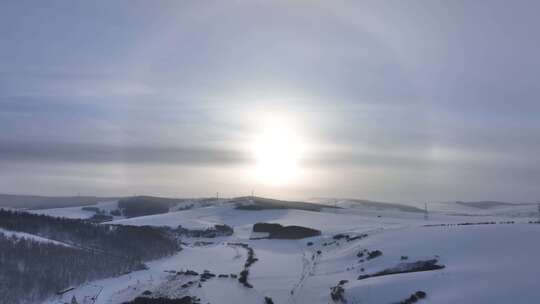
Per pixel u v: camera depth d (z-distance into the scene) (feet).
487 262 270.26
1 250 332.80
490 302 200.85
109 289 322.55
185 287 328.08
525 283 216.13
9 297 282.15
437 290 230.89
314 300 278.26
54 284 310.45
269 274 361.71
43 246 366.84
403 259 322.34
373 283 265.34
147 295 307.37
